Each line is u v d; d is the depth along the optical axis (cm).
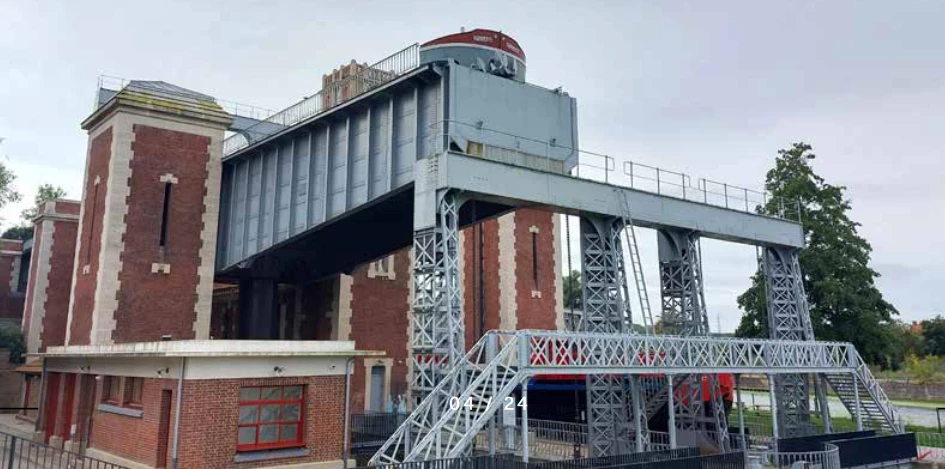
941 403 5941
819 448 2478
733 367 2348
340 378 1859
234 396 1653
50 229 4456
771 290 3017
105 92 3183
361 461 2302
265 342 1703
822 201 4084
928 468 2811
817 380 2991
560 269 4016
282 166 2895
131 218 2769
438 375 1845
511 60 2242
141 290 2738
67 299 4459
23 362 4409
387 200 2570
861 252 3994
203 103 3038
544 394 3569
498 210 2692
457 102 2066
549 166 2242
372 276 3434
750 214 2827
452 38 2181
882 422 2950
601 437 2216
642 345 2114
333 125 2614
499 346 2055
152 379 1738
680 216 2541
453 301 1875
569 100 2366
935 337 8144
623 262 2331
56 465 1934
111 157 2798
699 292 2588
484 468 1702
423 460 1628
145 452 1702
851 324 3872
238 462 1639
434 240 1902
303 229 2677
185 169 2931
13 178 4338
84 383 2253
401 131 2284
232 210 3167
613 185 2336
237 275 3262
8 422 3459
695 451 2136
